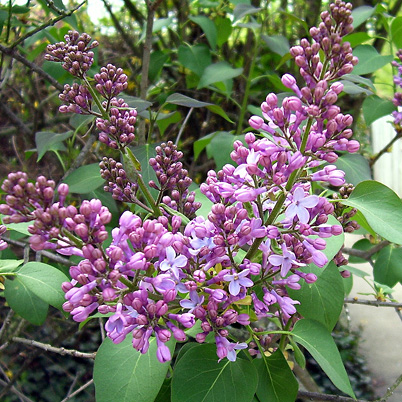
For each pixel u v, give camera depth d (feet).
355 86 1.25
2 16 1.41
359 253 1.53
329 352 0.81
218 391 0.75
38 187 0.64
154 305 0.67
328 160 0.72
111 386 0.75
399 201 0.83
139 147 1.17
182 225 0.99
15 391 1.80
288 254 0.72
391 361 2.85
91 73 1.52
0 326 2.13
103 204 1.38
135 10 2.04
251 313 0.82
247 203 0.80
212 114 2.14
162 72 2.23
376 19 2.13
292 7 2.32
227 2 2.02
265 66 2.12
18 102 2.19
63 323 2.32
